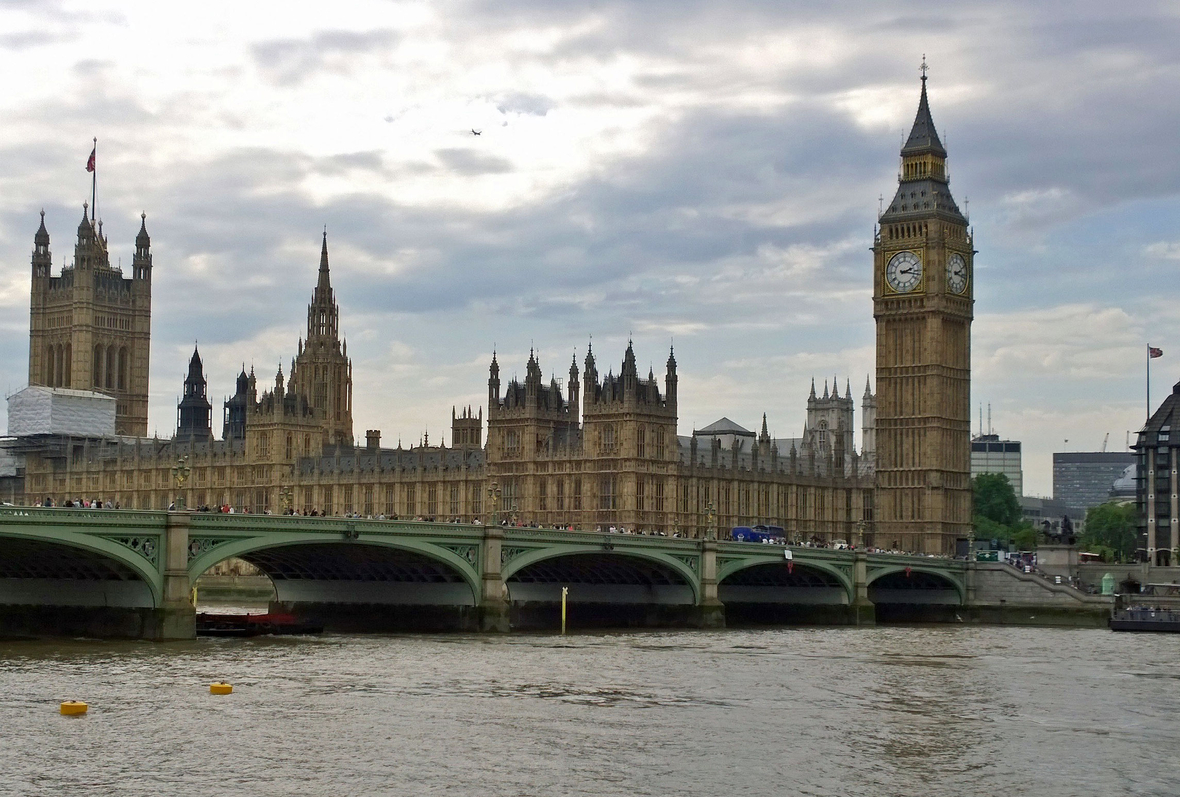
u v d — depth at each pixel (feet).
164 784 270.46
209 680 390.01
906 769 297.33
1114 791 281.54
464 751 302.66
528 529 583.58
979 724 351.05
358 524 522.88
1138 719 361.71
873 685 420.77
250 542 498.28
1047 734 338.34
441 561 561.84
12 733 309.42
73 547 453.17
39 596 509.35
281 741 307.99
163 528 477.36
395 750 301.84
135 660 426.51
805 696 393.09
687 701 378.12
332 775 279.49
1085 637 642.22
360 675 410.52
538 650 497.46
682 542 647.15
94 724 320.70
